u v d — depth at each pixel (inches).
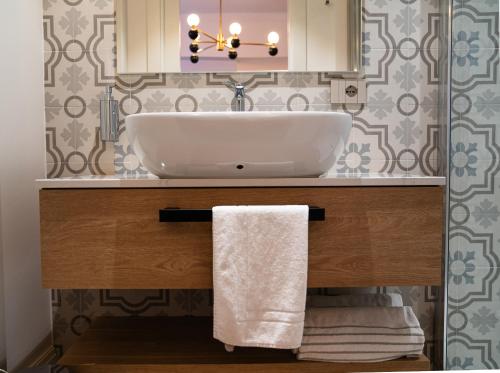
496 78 46.7
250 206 43.0
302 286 42.5
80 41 60.3
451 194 54.6
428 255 44.7
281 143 42.9
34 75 57.8
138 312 61.2
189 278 44.3
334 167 61.1
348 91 60.4
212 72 60.4
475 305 50.8
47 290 60.7
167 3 60.2
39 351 58.0
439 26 59.8
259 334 42.8
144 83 60.6
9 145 50.8
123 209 44.2
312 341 47.0
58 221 44.2
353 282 44.5
